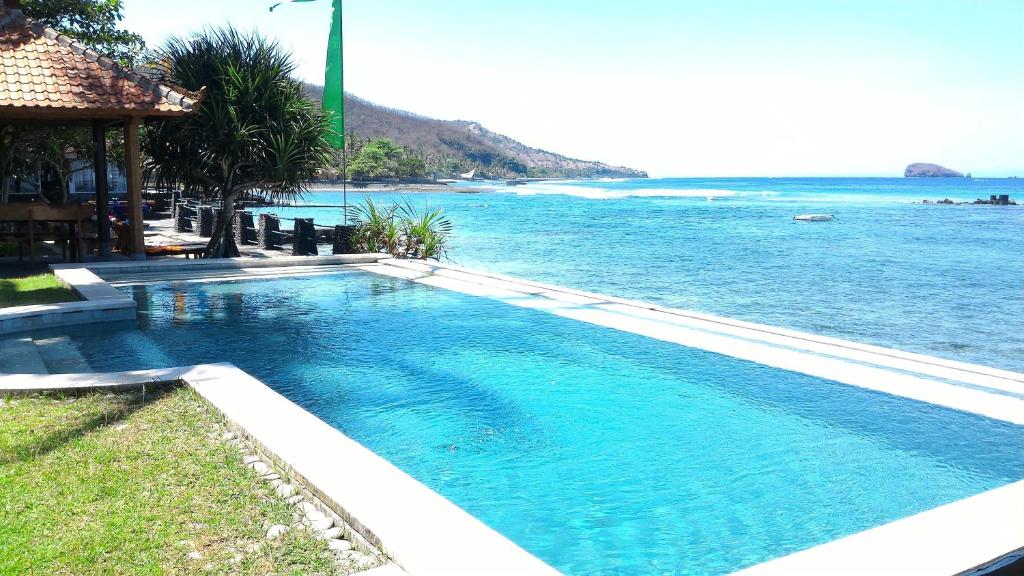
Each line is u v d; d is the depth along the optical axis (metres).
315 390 6.48
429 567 2.94
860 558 3.08
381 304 10.79
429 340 8.45
